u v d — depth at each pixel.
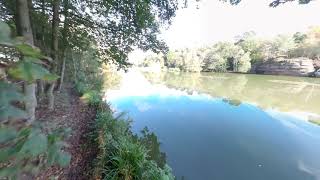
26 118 0.80
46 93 7.39
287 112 15.25
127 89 22.42
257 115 14.02
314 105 17.80
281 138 10.19
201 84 31.36
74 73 12.77
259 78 40.38
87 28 6.79
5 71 0.71
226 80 37.44
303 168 7.58
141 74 48.06
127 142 5.37
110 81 26.83
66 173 4.07
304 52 44.44
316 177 7.05
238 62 52.72
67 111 7.54
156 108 14.82
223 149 8.82
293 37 48.88
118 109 13.61
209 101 18.25
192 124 11.72
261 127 11.67
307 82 33.78
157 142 9.07
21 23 3.79
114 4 6.05
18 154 0.71
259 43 51.25
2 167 0.75
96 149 5.16
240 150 8.82
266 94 23.28
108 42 6.91
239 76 44.88
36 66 0.75
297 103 18.64
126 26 6.49
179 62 63.12
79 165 4.52
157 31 6.90
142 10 5.93
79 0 6.36
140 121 11.68
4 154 0.70
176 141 9.35
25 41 0.72
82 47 7.05
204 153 8.41
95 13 6.50
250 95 22.47
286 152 8.74
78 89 11.20
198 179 6.72
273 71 47.38
